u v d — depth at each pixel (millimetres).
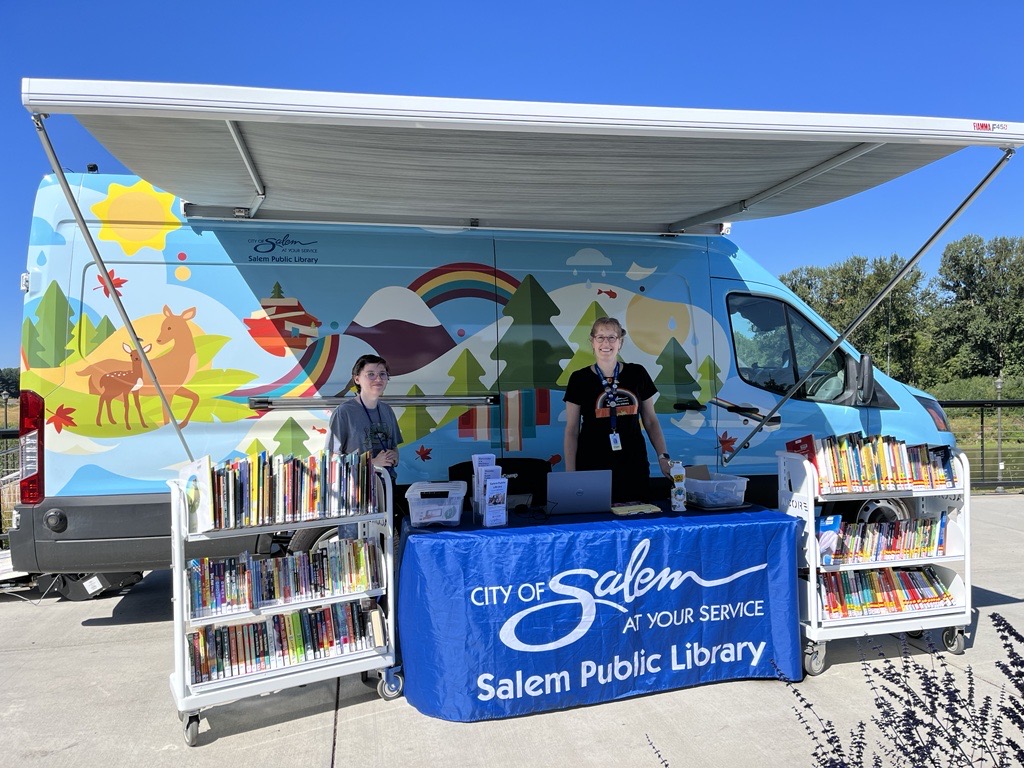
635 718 3279
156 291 4434
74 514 4270
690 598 3516
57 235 4379
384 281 4738
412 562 3336
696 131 3021
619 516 3770
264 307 4551
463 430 4820
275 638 3295
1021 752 1926
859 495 3811
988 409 9977
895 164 3920
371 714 3354
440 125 2822
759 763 2902
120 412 4348
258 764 2945
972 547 6570
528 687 3283
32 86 2494
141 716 3391
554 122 2898
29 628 4645
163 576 5875
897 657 3994
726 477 4195
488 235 4965
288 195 4250
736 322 5371
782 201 4648
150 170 3756
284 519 3225
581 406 4430
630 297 5168
